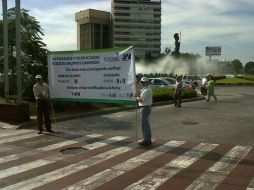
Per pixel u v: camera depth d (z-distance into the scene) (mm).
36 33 21234
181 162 9320
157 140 12117
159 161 9430
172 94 26328
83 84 13445
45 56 20938
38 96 13453
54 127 14961
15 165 9133
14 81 20422
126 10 87875
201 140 12141
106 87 12805
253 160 9508
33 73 20656
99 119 17250
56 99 14164
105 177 8102
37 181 7852
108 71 12703
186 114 19156
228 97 33094
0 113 15586
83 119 17219
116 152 10453
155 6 91938
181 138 12477
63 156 10039
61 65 13953
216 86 59062
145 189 7316
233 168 8758
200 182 7723
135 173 8391
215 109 21797
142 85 12188
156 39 93125
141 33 90438
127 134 13336
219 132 13648
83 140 12211
